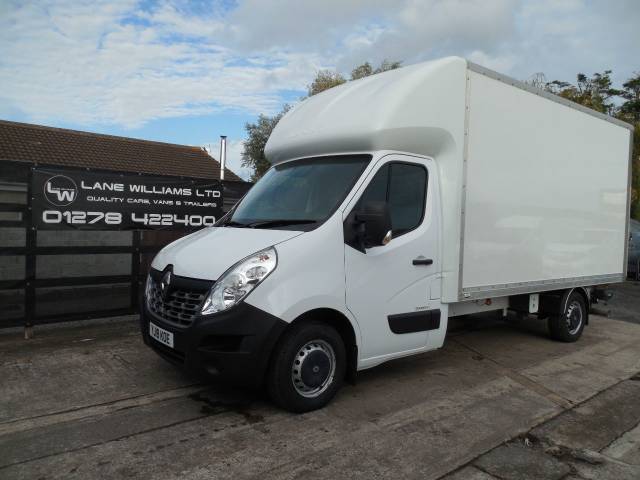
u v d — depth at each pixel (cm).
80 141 1984
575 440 404
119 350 576
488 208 545
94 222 663
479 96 529
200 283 397
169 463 338
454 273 514
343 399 462
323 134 500
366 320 444
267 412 424
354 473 335
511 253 578
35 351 568
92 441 366
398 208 475
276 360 402
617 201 764
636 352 680
